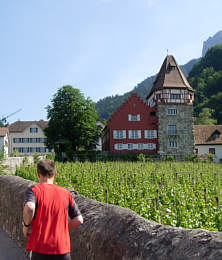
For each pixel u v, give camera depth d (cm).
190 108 5188
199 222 700
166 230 293
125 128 5044
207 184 1377
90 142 5312
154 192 1059
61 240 321
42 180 350
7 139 7538
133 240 307
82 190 1204
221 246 232
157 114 5109
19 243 638
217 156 5472
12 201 710
